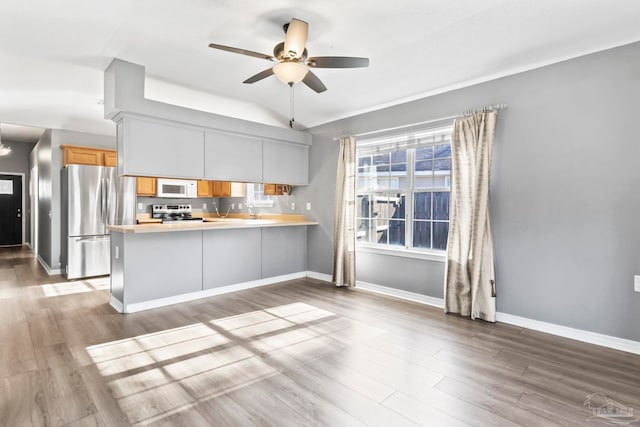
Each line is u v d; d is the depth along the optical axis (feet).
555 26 8.12
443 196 12.73
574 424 5.82
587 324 9.24
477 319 10.96
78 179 16.57
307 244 17.63
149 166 11.51
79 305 12.35
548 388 6.95
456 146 11.44
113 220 17.56
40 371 7.47
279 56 8.14
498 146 10.75
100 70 11.05
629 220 8.62
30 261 21.18
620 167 8.72
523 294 10.34
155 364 7.84
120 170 11.31
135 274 11.73
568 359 8.22
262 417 5.94
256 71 11.26
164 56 10.14
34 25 8.32
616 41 8.55
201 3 7.54
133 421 5.80
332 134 16.22
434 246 12.96
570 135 9.46
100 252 17.11
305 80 9.23
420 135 13.16
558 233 9.69
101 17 8.05
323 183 16.69
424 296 12.79
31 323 10.44
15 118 16.14
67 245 16.58
